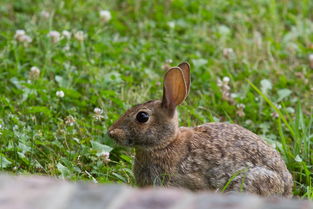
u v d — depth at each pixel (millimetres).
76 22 17094
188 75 10594
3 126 11531
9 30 16422
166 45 16359
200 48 16531
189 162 10016
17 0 17938
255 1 19516
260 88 14656
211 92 14242
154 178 10086
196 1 18812
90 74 14133
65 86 13547
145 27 17250
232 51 15781
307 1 19719
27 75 14109
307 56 16484
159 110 10062
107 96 12883
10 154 10898
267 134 12711
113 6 18656
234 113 13320
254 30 17891
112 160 11453
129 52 15602
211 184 9977
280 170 10094
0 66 14305
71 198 5215
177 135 10195
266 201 5305
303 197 9773
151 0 18797
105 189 5391
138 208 5090
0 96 12445
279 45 16500
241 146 10102
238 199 5270
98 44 14969
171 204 5160
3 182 5508
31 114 12078
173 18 18141
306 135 11992
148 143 10023
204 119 12570
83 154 10930
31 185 5457
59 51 14828
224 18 18438
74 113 12312
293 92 14641
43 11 16609
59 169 10047
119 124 10047
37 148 10969
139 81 14461
